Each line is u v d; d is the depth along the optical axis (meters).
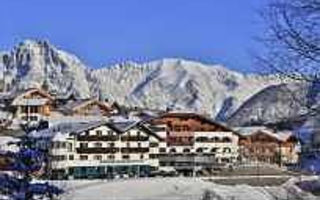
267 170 93.19
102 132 105.12
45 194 14.34
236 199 59.25
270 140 112.06
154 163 111.12
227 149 118.62
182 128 117.62
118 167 106.12
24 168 14.17
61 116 133.38
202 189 73.56
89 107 143.75
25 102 128.00
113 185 73.06
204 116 118.31
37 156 14.48
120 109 157.38
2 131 90.94
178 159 112.69
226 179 89.81
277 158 107.38
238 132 118.50
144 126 110.81
